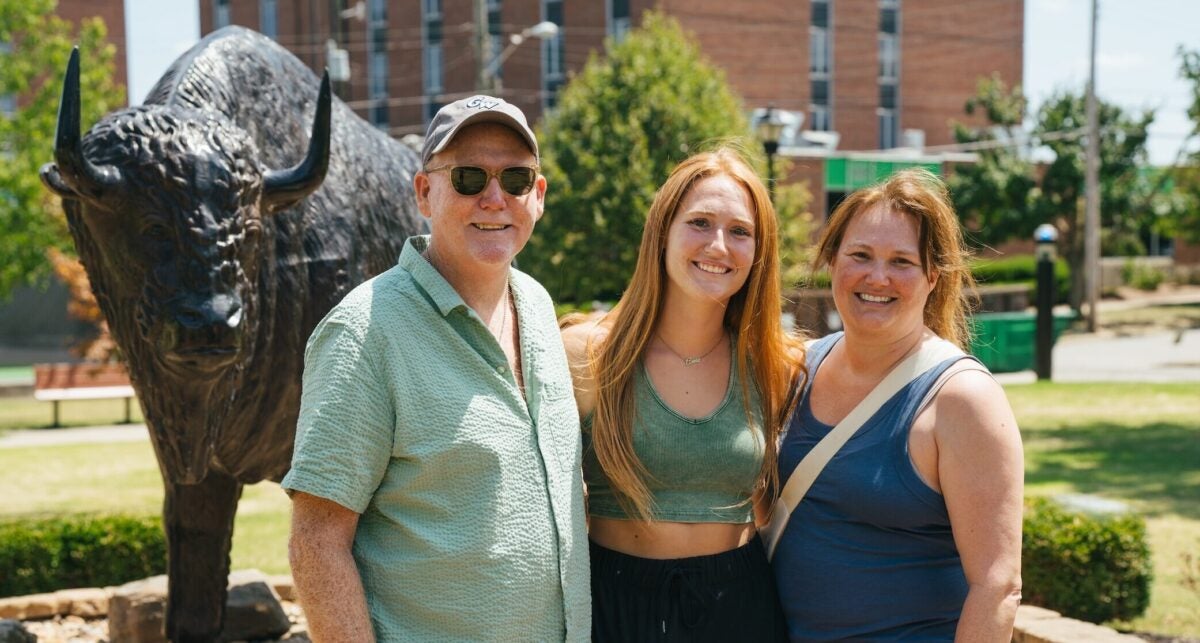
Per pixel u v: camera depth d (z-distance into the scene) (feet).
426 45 125.59
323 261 14.44
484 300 8.46
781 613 9.76
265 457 14.51
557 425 8.44
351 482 7.61
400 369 7.79
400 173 16.62
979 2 130.72
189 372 11.12
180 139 11.27
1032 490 33.09
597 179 72.74
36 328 111.34
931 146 127.65
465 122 8.10
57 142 10.55
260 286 13.16
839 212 9.87
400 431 7.75
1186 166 99.55
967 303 10.69
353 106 132.77
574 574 8.33
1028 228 109.50
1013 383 63.72
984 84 118.11
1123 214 112.78
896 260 9.42
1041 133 113.50
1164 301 128.88
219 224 11.16
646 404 9.39
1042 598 21.08
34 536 22.89
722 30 108.78
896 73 124.16
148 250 10.93
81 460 46.03
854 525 9.34
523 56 116.06
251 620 18.37
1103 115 110.93
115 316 11.50
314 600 7.63
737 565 9.50
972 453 8.82
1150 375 68.03
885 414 9.33
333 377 7.70
